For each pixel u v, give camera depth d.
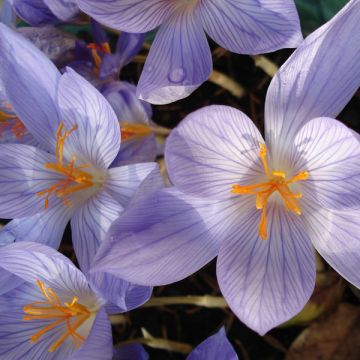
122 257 0.13
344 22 0.13
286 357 0.19
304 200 0.14
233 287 0.13
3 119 0.17
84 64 0.17
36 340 0.16
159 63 0.15
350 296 0.19
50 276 0.15
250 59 0.22
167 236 0.14
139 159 0.17
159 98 0.14
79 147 0.16
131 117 0.17
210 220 0.14
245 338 0.20
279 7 0.14
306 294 0.13
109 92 0.16
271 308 0.13
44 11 0.17
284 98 0.14
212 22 0.15
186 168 0.13
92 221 0.15
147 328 0.21
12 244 0.14
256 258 0.14
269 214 0.15
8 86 0.15
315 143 0.13
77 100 0.15
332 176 0.13
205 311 0.21
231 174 0.14
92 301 0.16
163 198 0.14
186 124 0.12
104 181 0.16
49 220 0.16
